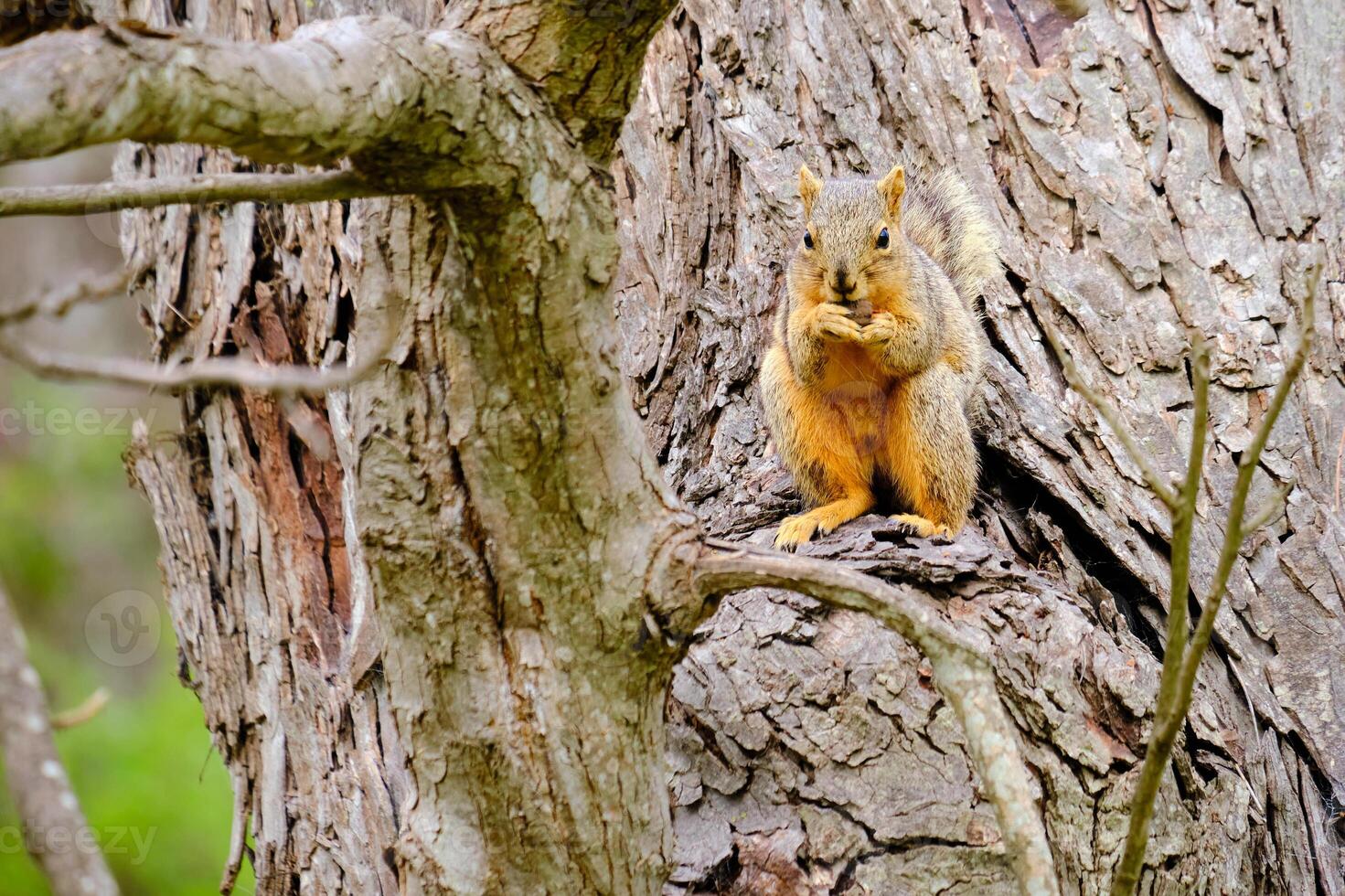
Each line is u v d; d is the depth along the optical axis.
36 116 3.48
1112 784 6.58
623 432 5.52
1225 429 8.65
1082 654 6.86
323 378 3.82
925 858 6.30
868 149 9.83
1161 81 9.73
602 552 5.54
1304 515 8.31
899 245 8.59
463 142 4.68
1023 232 9.45
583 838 5.64
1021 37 10.11
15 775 3.30
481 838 5.72
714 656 6.87
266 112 4.05
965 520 8.16
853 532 7.84
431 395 5.38
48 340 16.95
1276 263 9.12
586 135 5.16
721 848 6.38
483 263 5.07
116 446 17.62
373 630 7.66
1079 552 8.30
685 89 10.19
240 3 8.98
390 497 5.48
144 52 3.76
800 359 8.39
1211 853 6.77
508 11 4.90
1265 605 8.07
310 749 7.96
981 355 8.84
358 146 4.42
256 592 8.44
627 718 5.68
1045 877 5.03
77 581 17.20
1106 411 4.92
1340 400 8.77
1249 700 7.80
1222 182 9.41
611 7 4.80
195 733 14.82
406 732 5.75
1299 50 9.75
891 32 10.03
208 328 8.78
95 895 3.26
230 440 8.63
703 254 9.81
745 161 9.86
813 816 6.43
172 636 17.08
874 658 6.73
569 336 5.22
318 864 7.68
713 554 5.63
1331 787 7.73
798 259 8.76
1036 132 9.59
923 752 6.54
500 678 5.60
